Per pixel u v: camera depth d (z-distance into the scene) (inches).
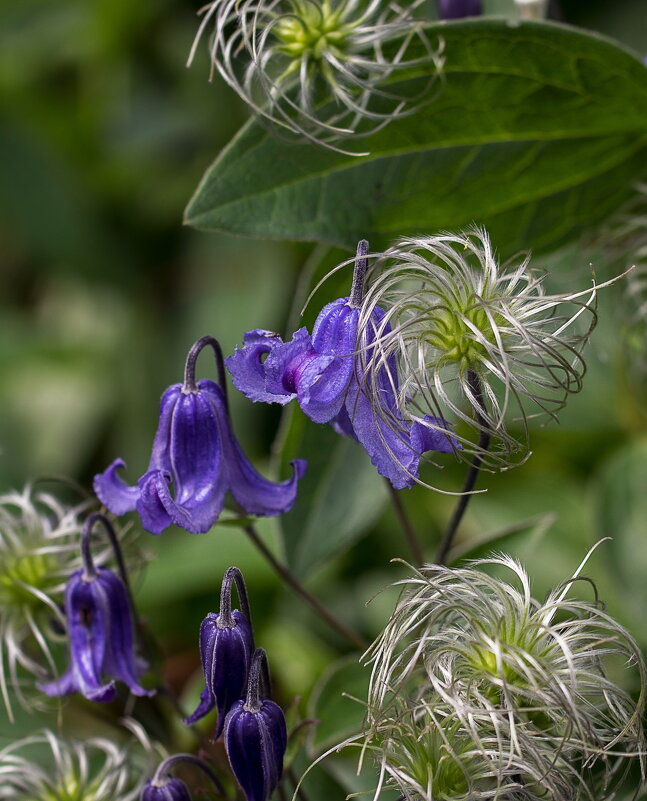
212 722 27.2
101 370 41.9
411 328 22.8
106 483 22.9
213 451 23.0
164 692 24.7
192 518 22.7
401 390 22.6
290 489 23.3
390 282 22.8
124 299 42.7
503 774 22.4
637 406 29.9
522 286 25.1
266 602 30.3
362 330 22.5
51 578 25.8
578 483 32.0
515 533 26.0
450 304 22.9
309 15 24.7
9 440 40.8
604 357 28.6
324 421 22.4
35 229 43.1
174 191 42.1
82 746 25.4
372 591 31.1
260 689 22.5
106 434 40.9
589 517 31.0
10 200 43.2
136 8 42.5
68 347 42.5
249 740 22.1
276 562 25.3
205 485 22.9
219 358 23.1
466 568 23.1
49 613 26.0
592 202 26.9
